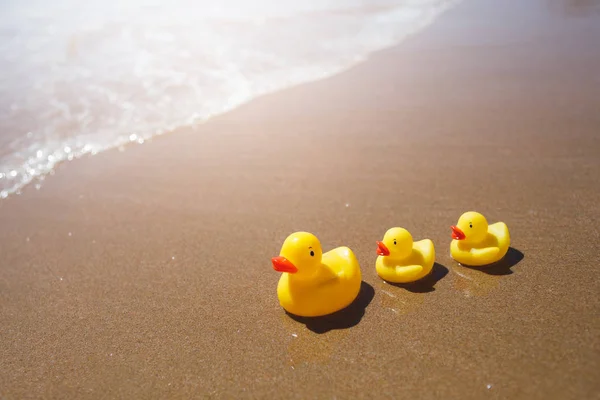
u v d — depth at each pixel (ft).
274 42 4.42
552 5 4.82
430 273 1.79
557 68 3.42
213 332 1.68
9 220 2.46
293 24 4.82
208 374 1.53
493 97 3.12
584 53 3.62
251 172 2.64
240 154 2.82
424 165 2.50
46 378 1.60
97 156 2.95
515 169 2.37
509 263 1.79
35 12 5.28
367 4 5.31
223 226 2.25
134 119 3.30
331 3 5.36
